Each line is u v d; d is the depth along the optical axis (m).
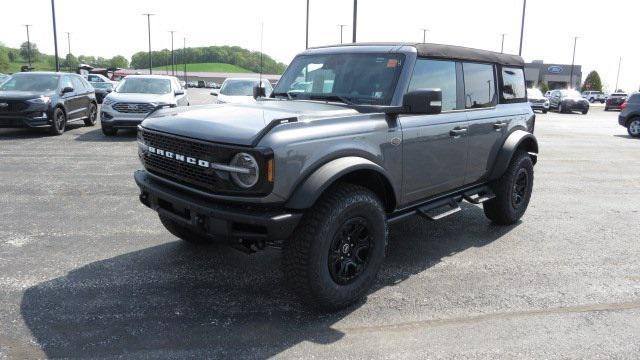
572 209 7.29
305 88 4.93
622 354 3.41
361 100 4.43
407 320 3.81
